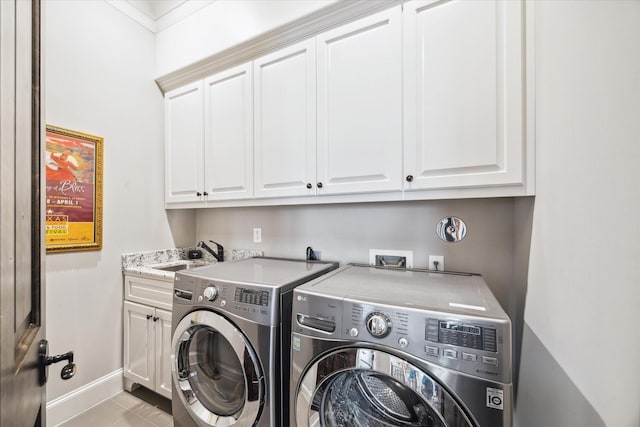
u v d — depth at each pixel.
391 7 1.25
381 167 1.29
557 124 0.83
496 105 1.06
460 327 0.76
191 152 1.99
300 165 1.51
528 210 1.09
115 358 1.86
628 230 0.52
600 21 0.62
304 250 1.87
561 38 0.81
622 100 0.54
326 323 0.93
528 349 1.09
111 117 1.85
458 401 0.74
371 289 1.03
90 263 1.74
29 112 0.61
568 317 0.75
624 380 0.53
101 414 1.67
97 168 1.76
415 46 1.20
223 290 1.18
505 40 1.05
